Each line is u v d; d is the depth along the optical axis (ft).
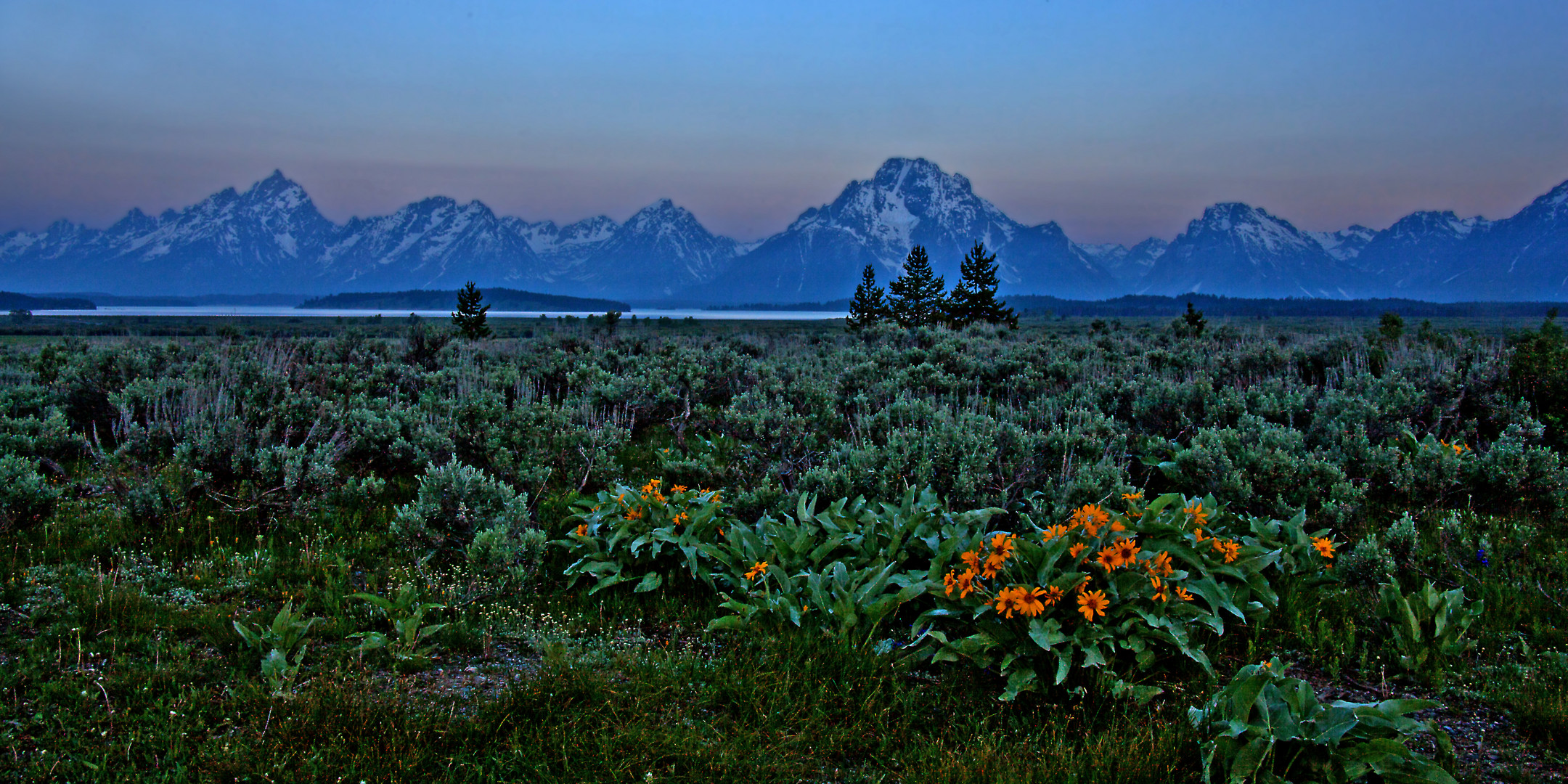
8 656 12.51
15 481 19.43
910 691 12.33
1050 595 12.34
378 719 10.93
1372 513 21.79
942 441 23.34
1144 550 13.69
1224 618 14.39
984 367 47.73
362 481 22.84
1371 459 22.75
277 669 11.70
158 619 14.14
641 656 13.37
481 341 74.43
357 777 9.78
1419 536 18.44
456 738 10.75
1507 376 31.63
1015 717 11.67
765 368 47.16
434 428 27.96
